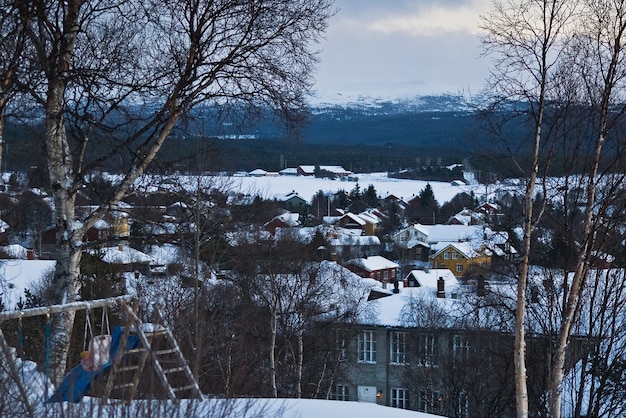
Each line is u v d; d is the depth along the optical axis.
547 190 14.52
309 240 41.81
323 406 8.34
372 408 8.40
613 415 17.94
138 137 10.97
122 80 10.76
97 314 16.91
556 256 17.41
